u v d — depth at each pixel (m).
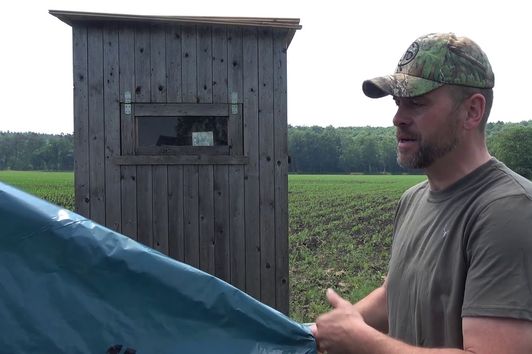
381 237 14.84
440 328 1.82
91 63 5.21
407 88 1.85
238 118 5.38
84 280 1.71
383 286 2.48
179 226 5.34
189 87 5.32
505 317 1.57
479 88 1.86
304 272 10.55
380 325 2.40
